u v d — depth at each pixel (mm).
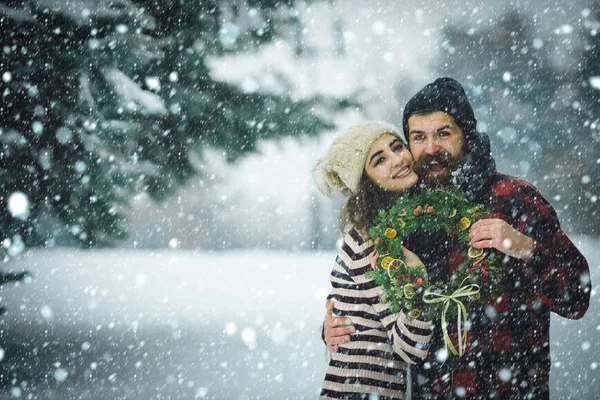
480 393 3092
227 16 8984
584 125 31219
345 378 3254
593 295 11953
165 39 8656
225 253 28141
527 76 33344
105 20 8289
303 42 10680
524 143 31656
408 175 3361
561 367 7180
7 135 7977
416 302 3090
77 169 8195
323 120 9148
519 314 3121
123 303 12477
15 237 7867
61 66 8086
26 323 10039
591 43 32875
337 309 3369
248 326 10148
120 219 8438
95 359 7758
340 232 3465
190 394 6266
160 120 8625
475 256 3111
